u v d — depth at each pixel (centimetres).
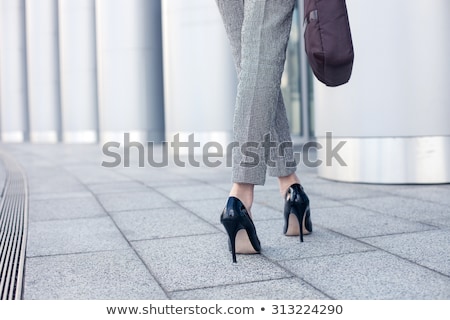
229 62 849
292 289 180
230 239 215
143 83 1209
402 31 404
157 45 1227
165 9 902
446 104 409
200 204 370
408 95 410
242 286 186
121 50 1209
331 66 173
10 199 422
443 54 403
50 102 1738
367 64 420
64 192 455
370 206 341
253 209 340
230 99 849
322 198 378
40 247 255
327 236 257
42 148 1285
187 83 866
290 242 246
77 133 1544
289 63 939
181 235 272
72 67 1539
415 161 418
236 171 213
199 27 855
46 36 1731
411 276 190
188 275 201
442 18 401
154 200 395
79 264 222
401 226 278
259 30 201
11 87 1933
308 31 174
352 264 208
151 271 208
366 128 430
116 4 1210
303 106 930
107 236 276
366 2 412
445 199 357
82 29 1519
